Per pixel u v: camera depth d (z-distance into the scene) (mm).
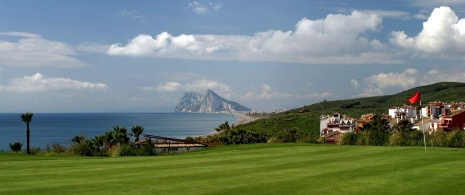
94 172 18266
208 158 24219
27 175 17453
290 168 18844
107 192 13367
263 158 23469
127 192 13359
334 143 37281
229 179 15781
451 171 17016
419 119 90750
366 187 13859
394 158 22000
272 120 153750
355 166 19141
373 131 35250
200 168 19281
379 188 13656
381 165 19281
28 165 21344
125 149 32875
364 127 72688
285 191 13359
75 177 16734
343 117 117500
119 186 14430
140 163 21922
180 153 31641
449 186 13820
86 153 33562
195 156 25891
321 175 16531
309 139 39438
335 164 20047
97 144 52406
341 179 15500
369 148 28250
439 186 13844
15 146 47219
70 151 34344
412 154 23812
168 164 21203
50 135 169875
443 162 19953
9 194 13086
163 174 17344
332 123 98688
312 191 13305
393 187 13797
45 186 14516
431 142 31844
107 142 55344
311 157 23531
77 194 13062
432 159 21250
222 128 94438
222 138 77312
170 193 13172
